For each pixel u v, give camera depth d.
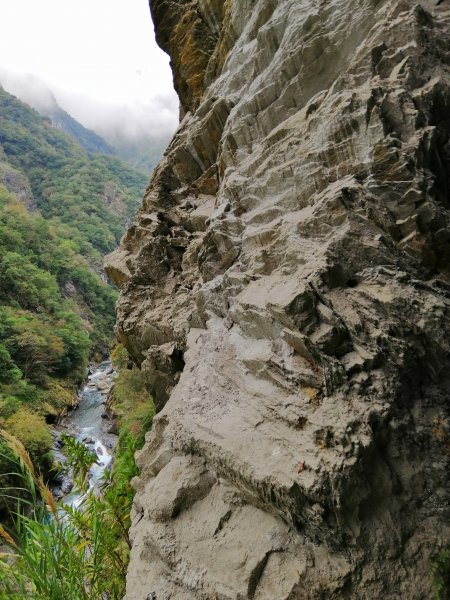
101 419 28.53
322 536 3.00
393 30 4.67
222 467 3.72
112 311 64.69
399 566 2.77
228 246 6.14
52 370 35.28
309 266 3.99
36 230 63.03
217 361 4.93
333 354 3.45
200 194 10.32
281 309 3.72
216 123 8.84
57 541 3.21
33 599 2.87
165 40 13.76
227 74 9.14
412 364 3.34
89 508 4.59
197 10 12.38
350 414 3.10
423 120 4.14
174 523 3.82
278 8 7.00
